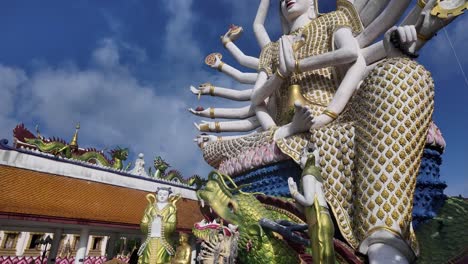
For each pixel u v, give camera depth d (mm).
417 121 7273
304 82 10969
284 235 7430
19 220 11359
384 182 6957
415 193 8008
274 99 12266
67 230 14852
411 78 7512
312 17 12766
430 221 7840
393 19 9852
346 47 9516
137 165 17328
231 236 7777
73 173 14188
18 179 12242
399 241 6484
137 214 14453
